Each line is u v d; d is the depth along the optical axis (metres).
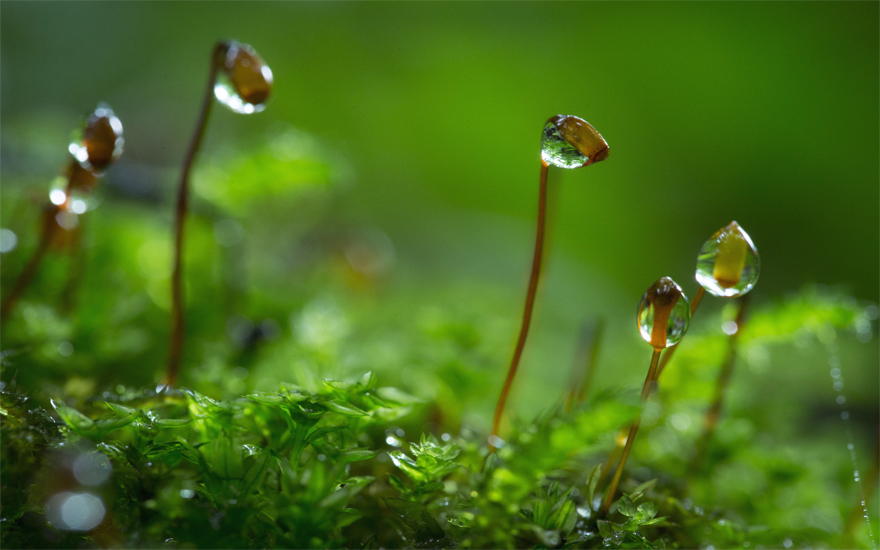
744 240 0.14
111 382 0.17
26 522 0.14
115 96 0.56
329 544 0.14
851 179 0.61
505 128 0.63
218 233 0.21
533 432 0.14
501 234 0.48
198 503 0.14
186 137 0.43
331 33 0.64
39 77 0.55
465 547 0.14
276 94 0.60
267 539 0.14
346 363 0.17
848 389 0.25
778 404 0.20
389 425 0.16
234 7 0.65
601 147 0.14
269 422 0.15
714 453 0.17
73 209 0.16
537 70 0.67
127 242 0.22
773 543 0.16
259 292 0.21
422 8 0.67
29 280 0.16
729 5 0.69
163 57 0.61
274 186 0.21
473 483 0.14
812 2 0.68
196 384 0.17
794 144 0.63
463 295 0.30
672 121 0.65
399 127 0.61
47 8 0.59
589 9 0.70
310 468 0.14
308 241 0.29
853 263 0.57
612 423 0.14
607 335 0.30
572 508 0.14
